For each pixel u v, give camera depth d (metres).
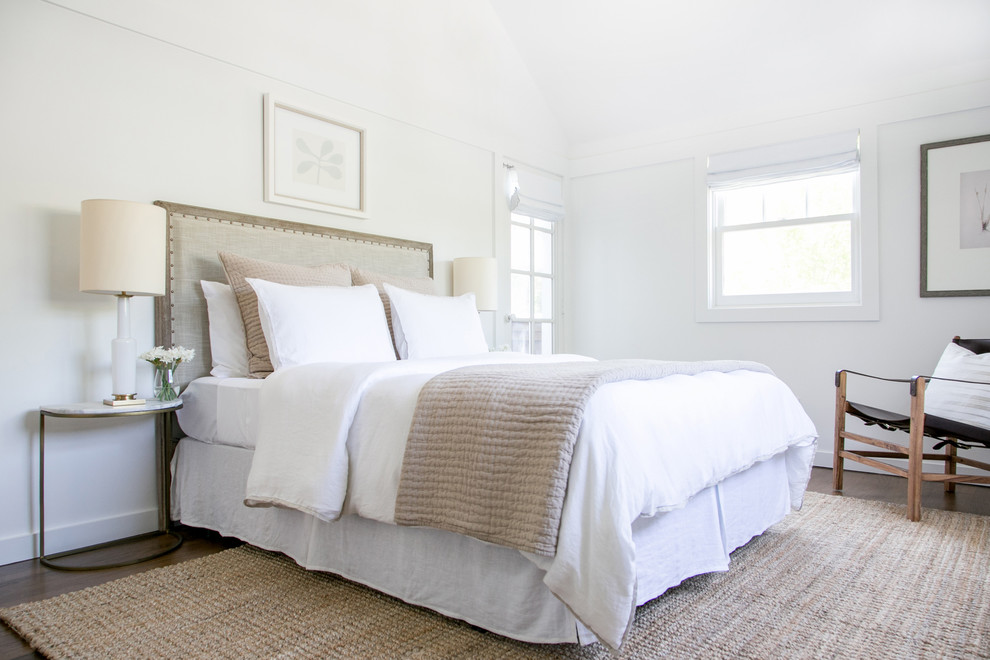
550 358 2.94
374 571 1.83
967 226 3.60
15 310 2.27
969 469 3.64
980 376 2.99
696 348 4.59
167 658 1.47
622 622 1.30
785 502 2.57
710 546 1.94
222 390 2.41
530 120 4.84
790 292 4.28
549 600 1.47
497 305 4.52
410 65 3.88
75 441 2.41
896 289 3.81
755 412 2.23
